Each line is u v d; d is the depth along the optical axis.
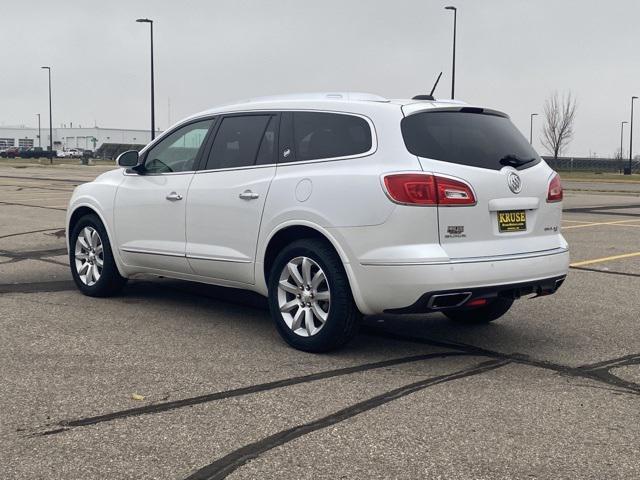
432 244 5.16
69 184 29.70
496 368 5.33
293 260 5.71
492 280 5.28
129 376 5.04
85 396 4.63
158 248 6.83
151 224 6.91
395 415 4.36
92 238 7.62
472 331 6.45
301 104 6.00
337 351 5.74
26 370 5.13
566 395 4.74
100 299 7.54
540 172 5.82
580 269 9.64
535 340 6.14
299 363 5.40
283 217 5.73
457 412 4.41
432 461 3.73
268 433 4.07
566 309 7.30
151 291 7.98
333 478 3.54
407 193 5.12
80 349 5.67
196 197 6.48
